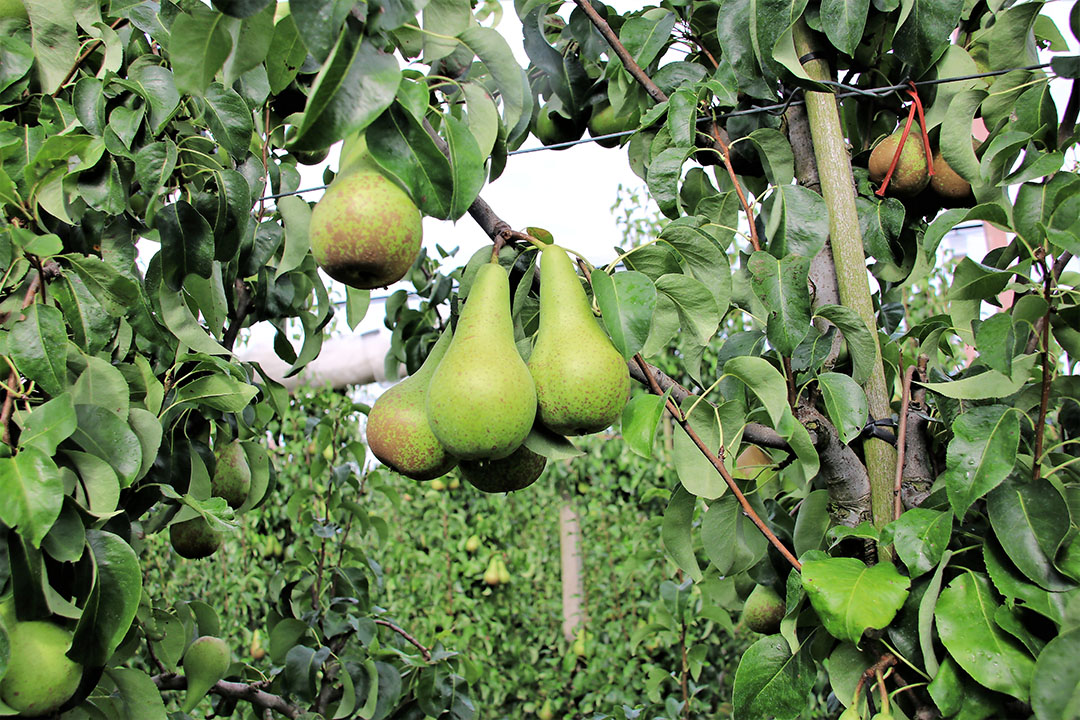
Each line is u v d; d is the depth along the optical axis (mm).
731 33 1508
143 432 1269
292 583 2471
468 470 1182
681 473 1354
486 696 4773
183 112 1479
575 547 5242
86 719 1177
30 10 1402
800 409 1417
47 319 1151
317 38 821
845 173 1479
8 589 1025
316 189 1824
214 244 1396
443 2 1051
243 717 3174
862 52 1591
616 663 4656
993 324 1127
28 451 988
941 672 1096
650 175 1479
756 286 1349
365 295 1819
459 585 5051
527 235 1167
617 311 1083
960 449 1128
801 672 1239
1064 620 1061
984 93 1449
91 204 1296
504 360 1034
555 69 1727
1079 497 1200
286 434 4883
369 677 2146
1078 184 1204
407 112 908
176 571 4984
